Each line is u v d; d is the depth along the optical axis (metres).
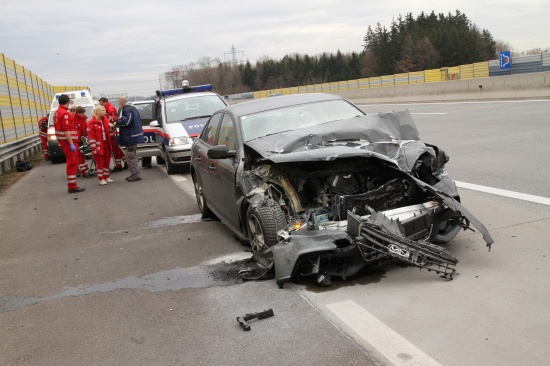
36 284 5.91
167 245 6.97
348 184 5.46
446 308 4.20
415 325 3.97
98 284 5.70
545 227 5.96
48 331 4.59
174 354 3.93
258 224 5.48
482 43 93.12
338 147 5.31
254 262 5.70
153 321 4.56
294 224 5.23
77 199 11.42
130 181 13.38
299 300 4.63
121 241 7.45
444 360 3.46
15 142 20.30
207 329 4.28
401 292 4.59
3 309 5.22
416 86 31.05
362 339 3.84
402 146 5.49
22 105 24.22
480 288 4.51
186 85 15.88
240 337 4.07
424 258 4.65
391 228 4.75
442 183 5.34
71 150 12.23
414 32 98.44
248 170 5.84
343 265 4.86
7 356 4.18
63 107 12.19
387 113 6.29
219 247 6.62
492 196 7.59
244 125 6.52
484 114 18.12
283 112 6.71
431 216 5.10
